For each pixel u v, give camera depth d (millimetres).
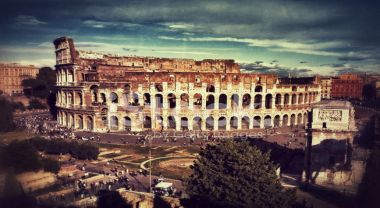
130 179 69312
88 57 145125
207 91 129625
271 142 98812
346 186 59344
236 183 48062
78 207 53719
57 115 134250
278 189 48469
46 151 81688
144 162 81688
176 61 153750
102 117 118438
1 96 66312
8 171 46000
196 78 122750
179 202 56500
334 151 64312
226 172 50969
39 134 98938
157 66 152500
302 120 144500
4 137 57562
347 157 63438
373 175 49312
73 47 130125
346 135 63688
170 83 121938
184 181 54156
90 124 119312
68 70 132250
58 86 132750
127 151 91500
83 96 120000
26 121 116125
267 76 131125
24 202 44594
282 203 47719
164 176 71750
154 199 58406
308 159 66812
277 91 133500
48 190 55219
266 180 47875
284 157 84000
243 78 127312
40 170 56469
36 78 153250
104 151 90812
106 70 130250
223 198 48750
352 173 61281
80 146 81938
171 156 86938
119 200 59469
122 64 149750
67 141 86125
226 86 125312
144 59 152625
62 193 56438
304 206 52438
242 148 52312
